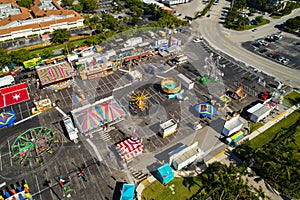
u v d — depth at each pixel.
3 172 60.91
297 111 84.06
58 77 92.19
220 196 53.88
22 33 126.62
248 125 77.38
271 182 60.00
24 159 64.00
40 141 68.75
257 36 139.88
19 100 84.25
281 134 73.44
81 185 58.44
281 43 132.50
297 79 101.94
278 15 170.88
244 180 60.28
